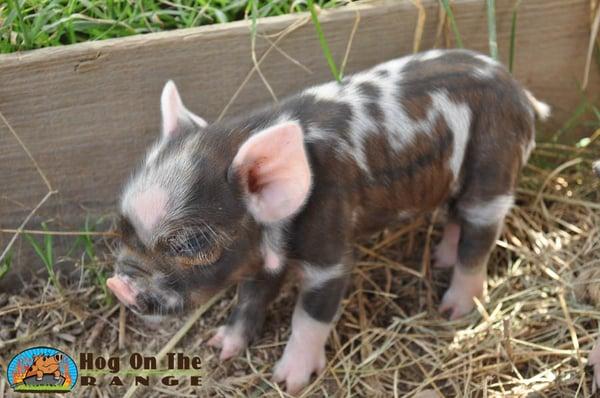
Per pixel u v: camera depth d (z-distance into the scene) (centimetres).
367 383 78
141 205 67
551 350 79
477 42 85
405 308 83
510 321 80
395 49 84
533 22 86
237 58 81
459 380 78
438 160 76
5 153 79
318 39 82
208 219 67
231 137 70
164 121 71
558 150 92
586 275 82
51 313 81
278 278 75
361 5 82
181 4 85
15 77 77
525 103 78
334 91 74
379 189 74
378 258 86
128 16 84
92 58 78
